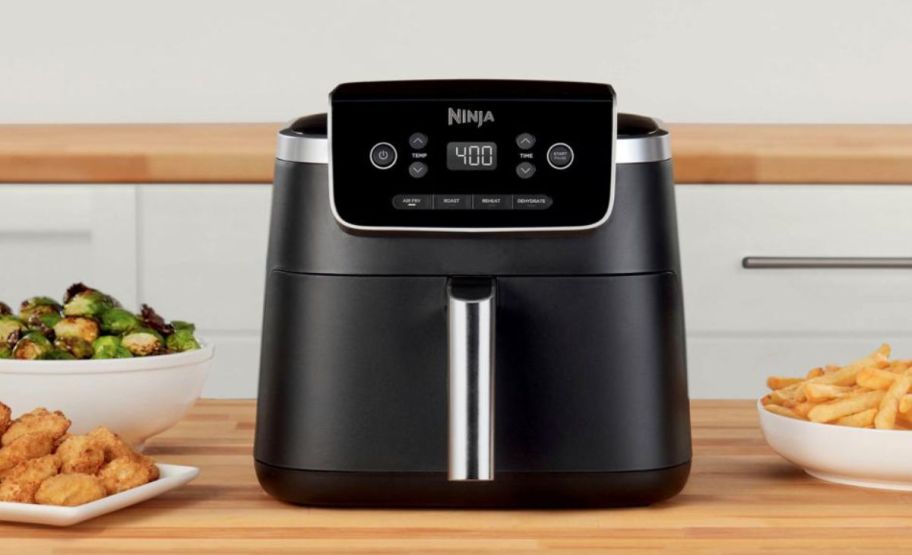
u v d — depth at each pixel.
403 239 1.06
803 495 1.13
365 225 1.05
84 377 1.21
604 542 0.99
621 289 1.06
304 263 1.08
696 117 3.07
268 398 1.09
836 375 1.23
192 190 2.59
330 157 1.05
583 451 1.06
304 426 1.07
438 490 1.07
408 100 1.05
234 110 3.08
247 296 2.62
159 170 2.23
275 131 2.67
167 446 1.33
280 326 1.09
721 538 1.00
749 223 2.58
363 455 1.07
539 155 1.05
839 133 2.56
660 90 3.06
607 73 3.05
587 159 1.05
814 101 3.06
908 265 2.55
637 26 3.04
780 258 2.57
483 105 1.04
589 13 3.04
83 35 3.06
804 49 3.05
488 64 3.05
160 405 1.26
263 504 1.10
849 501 1.11
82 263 2.62
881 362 1.22
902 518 1.06
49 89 3.08
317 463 1.07
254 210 2.60
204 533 1.01
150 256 2.61
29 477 1.04
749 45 3.04
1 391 1.22
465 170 1.05
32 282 2.62
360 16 3.04
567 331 1.06
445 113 1.05
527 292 1.06
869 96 3.06
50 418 1.12
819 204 2.58
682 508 1.09
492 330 0.99
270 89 3.07
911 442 1.12
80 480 1.04
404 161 1.05
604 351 1.06
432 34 3.05
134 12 3.06
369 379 1.07
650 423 1.07
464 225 1.05
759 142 2.28
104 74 3.07
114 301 1.33
